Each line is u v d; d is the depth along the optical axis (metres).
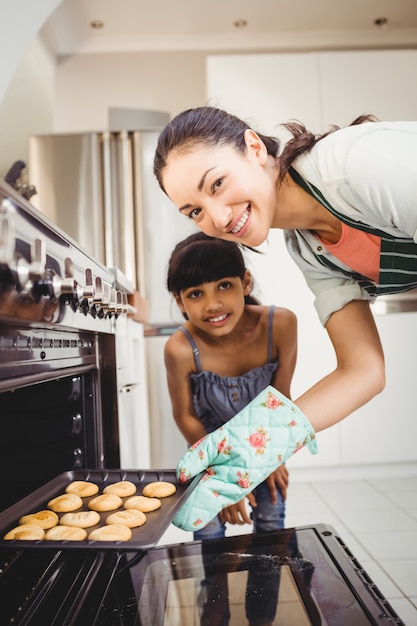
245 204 0.90
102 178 2.63
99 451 1.04
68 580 0.75
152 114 3.35
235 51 3.49
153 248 2.59
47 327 0.70
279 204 0.96
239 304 1.36
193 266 1.31
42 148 2.65
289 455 0.85
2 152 4.05
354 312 1.04
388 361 2.76
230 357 1.45
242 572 0.86
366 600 0.74
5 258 0.48
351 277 1.07
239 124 0.92
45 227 0.66
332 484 2.72
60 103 3.42
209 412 1.51
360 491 2.57
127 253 2.59
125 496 0.82
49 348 0.74
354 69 2.87
